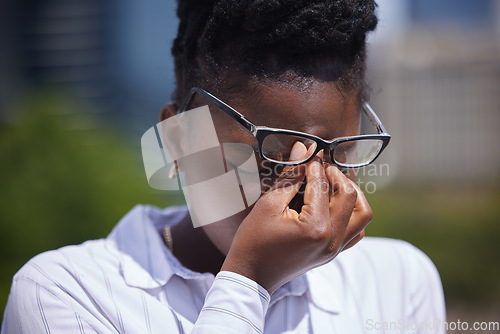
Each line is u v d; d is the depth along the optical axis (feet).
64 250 5.19
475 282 15.30
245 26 4.46
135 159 14.83
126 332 4.74
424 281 5.83
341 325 5.14
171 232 5.51
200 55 4.91
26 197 12.04
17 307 4.88
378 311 5.38
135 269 5.05
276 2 4.33
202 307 4.76
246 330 4.33
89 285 4.89
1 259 11.75
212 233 5.09
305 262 4.41
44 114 12.94
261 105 4.50
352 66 4.70
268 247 4.37
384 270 5.67
